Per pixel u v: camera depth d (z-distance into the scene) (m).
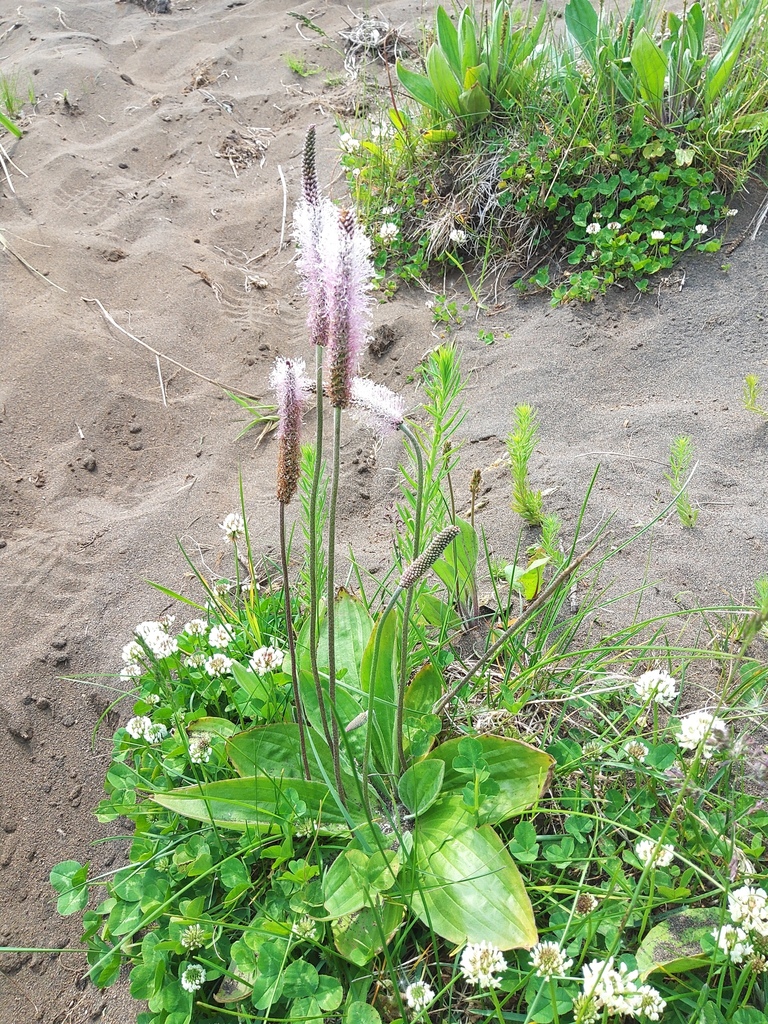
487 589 0.58
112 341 0.83
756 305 0.77
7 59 1.31
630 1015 0.35
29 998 0.45
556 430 0.71
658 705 0.48
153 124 1.17
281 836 0.43
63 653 0.59
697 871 0.37
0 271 0.88
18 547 0.66
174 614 0.61
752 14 0.85
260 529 0.68
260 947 0.39
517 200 0.89
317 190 0.32
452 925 0.37
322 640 0.51
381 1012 0.38
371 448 0.74
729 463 0.65
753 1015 0.34
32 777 0.53
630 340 0.77
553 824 0.44
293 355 0.86
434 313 0.86
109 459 0.74
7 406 0.76
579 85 0.92
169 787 0.47
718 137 0.84
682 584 0.56
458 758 0.42
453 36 0.93
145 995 0.40
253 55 1.35
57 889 0.44
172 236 0.98
